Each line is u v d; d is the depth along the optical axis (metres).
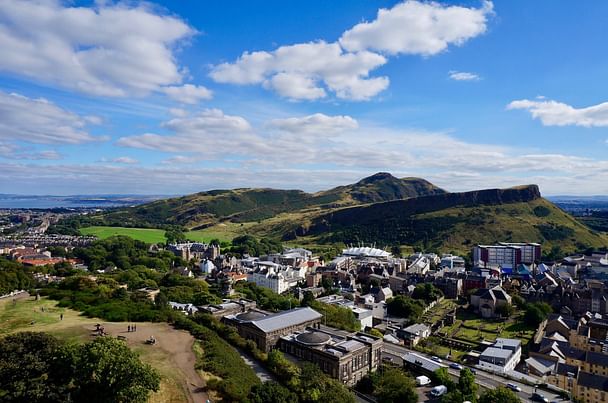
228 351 147.50
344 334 188.25
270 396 111.75
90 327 155.88
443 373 164.00
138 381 93.69
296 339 173.25
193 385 114.00
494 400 136.25
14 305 192.50
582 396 174.38
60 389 89.06
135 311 180.38
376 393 149.75
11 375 89.81
